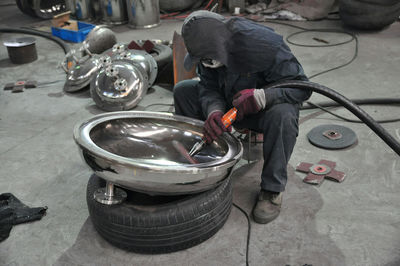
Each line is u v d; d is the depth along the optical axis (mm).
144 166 1377
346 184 1991
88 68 3240
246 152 2289
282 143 1713
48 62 3959
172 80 3209
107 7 5137
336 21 4816
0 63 3979
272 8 5191
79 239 1712
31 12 5547
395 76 3236
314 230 1707
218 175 1539
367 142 2344
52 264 1586
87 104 3053
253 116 1876
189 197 1601
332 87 3100
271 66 1658
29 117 2871
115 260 1593
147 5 4895
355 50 3855
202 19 1510
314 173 2057
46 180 2129
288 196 1923
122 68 2910
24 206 1887
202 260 1576
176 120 1919
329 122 2594
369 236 1656
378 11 4129
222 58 1532
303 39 4262
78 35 4410
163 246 1581
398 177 2023
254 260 1566
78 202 1946
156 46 3434
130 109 2896
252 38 1602
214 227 1661
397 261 1525
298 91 1713
